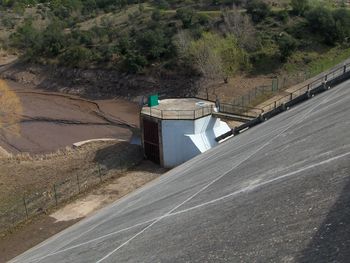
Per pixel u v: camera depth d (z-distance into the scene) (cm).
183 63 5766
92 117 5181
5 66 7988
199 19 6781
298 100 2711
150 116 3145
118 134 4531
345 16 5925
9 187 2911
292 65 5416
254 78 5331
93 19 9281
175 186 1633
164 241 891
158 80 5781
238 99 4634
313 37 5812
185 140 3058
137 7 8950
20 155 3619
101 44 7125
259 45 5744
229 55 5450
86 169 3086
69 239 1574
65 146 4256
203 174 1603
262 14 6400
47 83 6869
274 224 658
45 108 5669
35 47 7694
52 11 10906
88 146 3666
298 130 1509
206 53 5381
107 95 5978
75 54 6831
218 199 1023
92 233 1434
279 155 1195
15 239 2275
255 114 3975
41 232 2320
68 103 5869
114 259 961
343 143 920
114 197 2670
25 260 1616
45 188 2822
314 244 530
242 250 622
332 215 582
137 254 903
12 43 8988
